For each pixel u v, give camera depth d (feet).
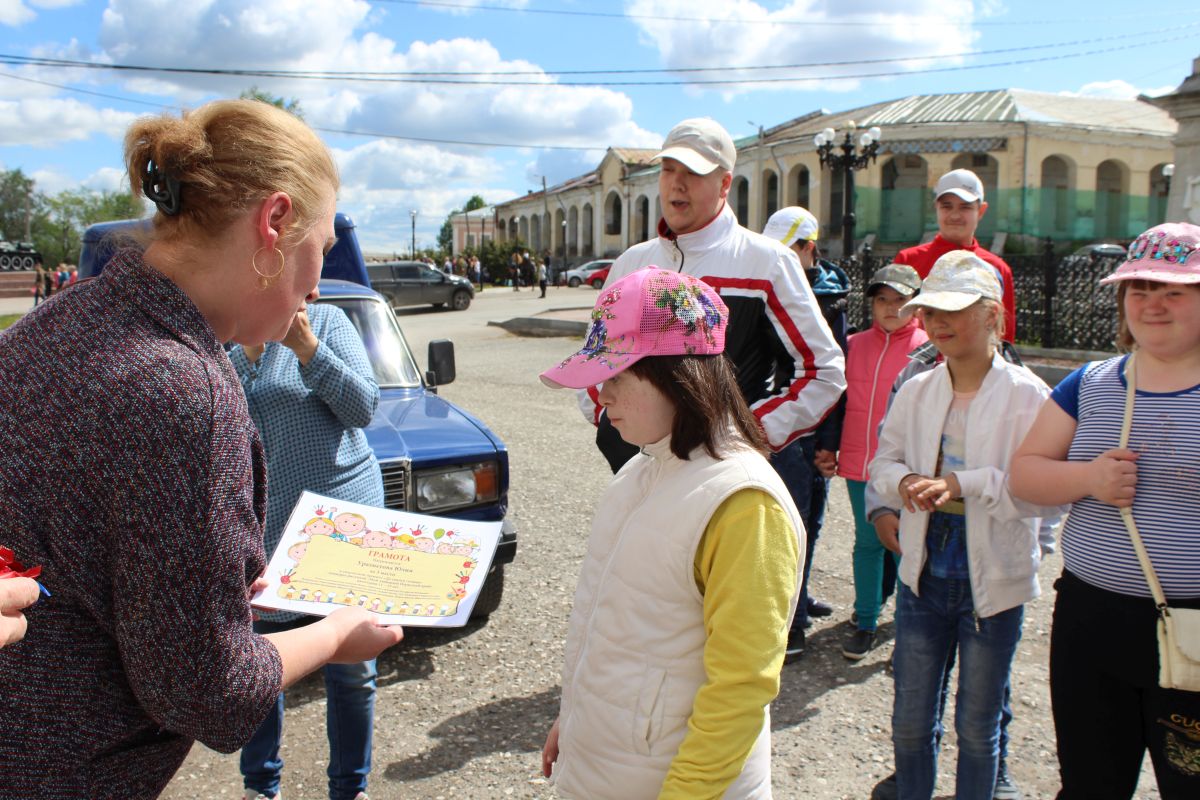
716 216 10.50
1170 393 6.79
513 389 40.32
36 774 3.89
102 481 3.74
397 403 14.90
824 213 114.93
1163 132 114.62
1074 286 41.32
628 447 10.43
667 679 5.20
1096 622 6.94
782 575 5.03
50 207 276.82
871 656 13.35
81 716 3.93
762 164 123.13
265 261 4.34
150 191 4.22
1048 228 113.50
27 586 3.53
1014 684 12.33
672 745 5.19
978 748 8.30
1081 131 110.32
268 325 4.60
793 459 11.75
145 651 3.84
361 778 9.02
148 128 4.25
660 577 5.18
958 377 8.65
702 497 5.10
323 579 6.13
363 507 6.99
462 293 93.86
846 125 59.57
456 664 13.05
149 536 3.78
